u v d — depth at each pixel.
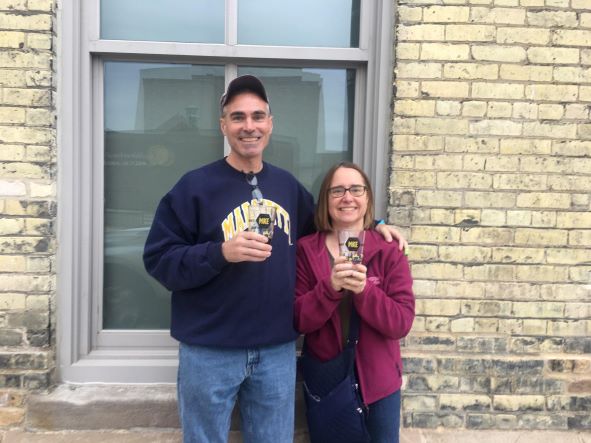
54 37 2.58
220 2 2.83
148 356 2.88
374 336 2.14
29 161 2.56
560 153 2.67
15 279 2.59
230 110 2.00
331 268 2.19
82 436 2.61
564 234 2.70
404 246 2.26
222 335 1.97
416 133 2.65
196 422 2.02
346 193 2.19
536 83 2.65
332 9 2.88
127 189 2.93
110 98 2.88
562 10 2.62
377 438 2.14
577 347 2.75
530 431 2.73
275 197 2.10
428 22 2.61
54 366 2.72
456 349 2.72
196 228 2.03
